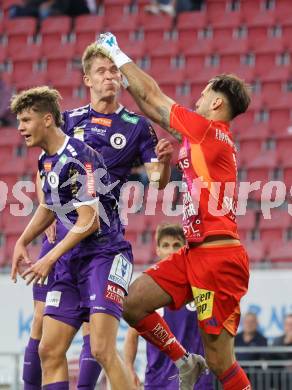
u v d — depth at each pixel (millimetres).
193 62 43656
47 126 13609
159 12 46156
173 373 17344
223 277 13867
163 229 17516
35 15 47156
